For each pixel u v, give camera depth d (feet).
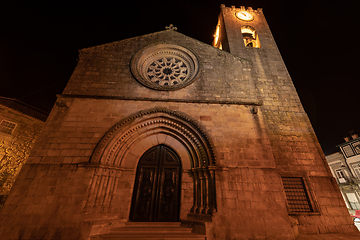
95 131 28.73
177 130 31.17
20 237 20.74
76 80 34.32
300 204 29.37
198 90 34.73
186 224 25.00
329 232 26.71
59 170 25.09
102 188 25.63
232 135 29.78
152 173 29.55
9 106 46.85
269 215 24.18
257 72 44.24
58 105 30.30
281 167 31.58
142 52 39.52
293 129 35.76
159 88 34.06
